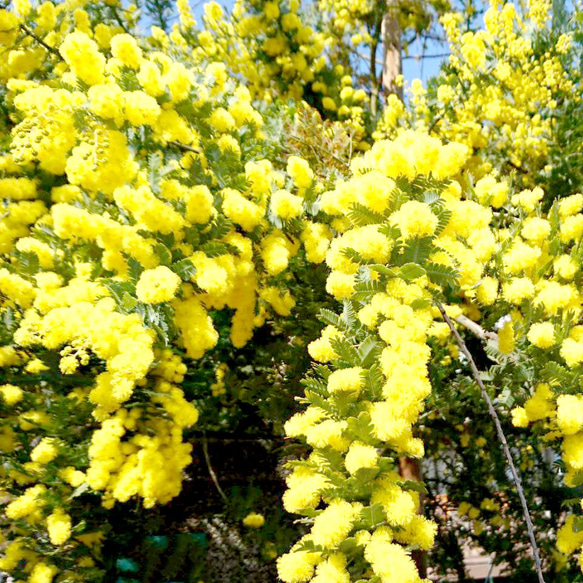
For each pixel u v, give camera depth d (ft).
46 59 8.98
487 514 12.67
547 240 7.09
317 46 13.61
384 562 4.28
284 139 8.93
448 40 13.99
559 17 13.79
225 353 9.99
